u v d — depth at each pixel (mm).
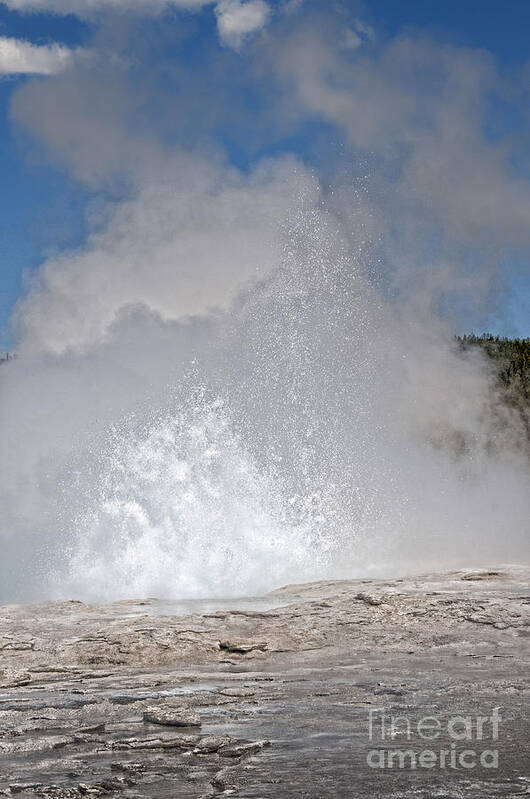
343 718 6316
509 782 4844
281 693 7168
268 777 5012
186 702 6914
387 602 10391
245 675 7938
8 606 11289
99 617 10289
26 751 5695
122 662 8617
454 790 4711
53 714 6652
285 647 9016
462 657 8594
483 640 9234
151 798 4719
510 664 8250
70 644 8953
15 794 4828
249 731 6023
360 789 4766
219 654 8828
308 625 9625
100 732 6129
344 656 8758
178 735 5859
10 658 8688
